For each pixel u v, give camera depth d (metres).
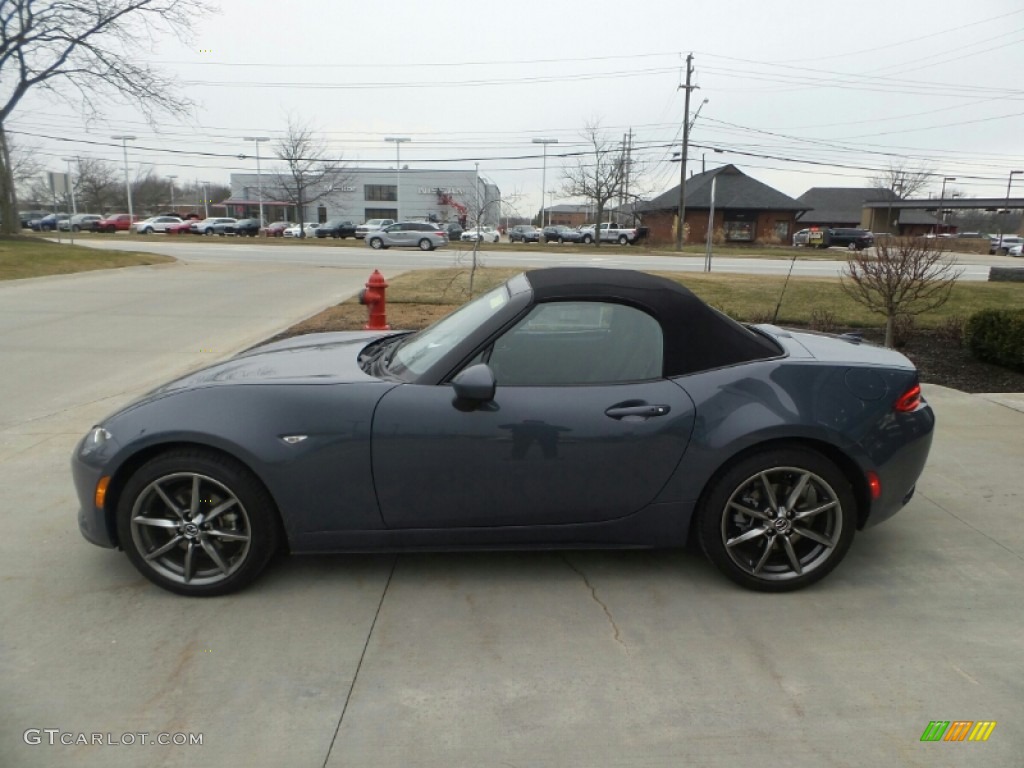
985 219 103.06
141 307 11.98
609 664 2.74
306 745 2.30
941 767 2.23
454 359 3.18
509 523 3.20
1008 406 6.30
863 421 3.19
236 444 3.02
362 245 41.97
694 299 3.35
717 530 3.21
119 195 91.31
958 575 3.44
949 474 4.70
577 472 3.13
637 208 63.47
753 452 3.18
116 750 2.27
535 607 3.13
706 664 2.74
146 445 3.05
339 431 3.06
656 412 3.12
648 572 3.45
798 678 2.66
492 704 2.51
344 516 3.14
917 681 2.65
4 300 12.75
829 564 3.25
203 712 2.45
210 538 3.14
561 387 3.16
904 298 9.82
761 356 3.33
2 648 2.79
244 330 9.78
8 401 6.30
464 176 80.38
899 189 78.56
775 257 37.34
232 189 84.75
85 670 2.66
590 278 3.39
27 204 81.94
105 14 24.89
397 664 2.72
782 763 2.24
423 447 3.07
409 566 3.48
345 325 10.02
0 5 24.42
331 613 3.06
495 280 16.75
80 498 3.20
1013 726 2.41
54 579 3.32
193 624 2.97
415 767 2.21
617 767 2.22
